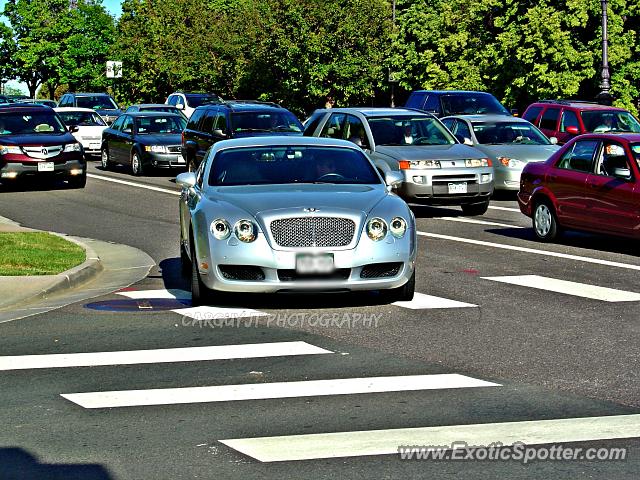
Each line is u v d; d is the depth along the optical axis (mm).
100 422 7922
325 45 54625
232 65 61750
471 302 12602
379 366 9578
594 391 8617
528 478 6539
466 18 55750
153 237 19422
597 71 49188
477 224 20609
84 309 12562
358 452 7074
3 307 12703
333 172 13336
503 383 8906
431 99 33625
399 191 21547
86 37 90250
